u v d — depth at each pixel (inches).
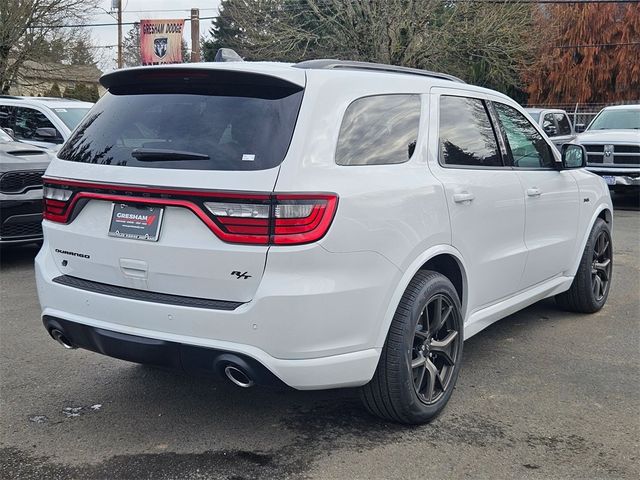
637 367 189.9
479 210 167.6
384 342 139.1
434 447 142.0
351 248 128.7
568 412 159.6
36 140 414.9
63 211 146.6
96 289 139.5
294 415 157.4
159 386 174.1
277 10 1042.7
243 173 125.2
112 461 136.1
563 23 1455.5
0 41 1043.9
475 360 194.7
